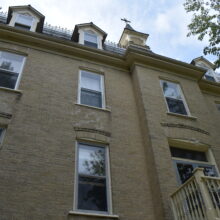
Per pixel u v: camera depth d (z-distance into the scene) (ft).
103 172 26.89
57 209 22.02
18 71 33.12
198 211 20.85
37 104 29.40
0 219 19.90
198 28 36.11
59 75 34.32
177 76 42.24
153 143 29.30
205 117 37.47
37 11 43.34
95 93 35.63
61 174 24.47
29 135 26.17
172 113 34.65
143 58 40.37
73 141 27.71
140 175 27.53
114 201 24.45
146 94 35.42
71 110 30.68
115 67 40.11
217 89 46.80
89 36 45.62
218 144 34.17
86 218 22.27
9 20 41.91
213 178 21.25
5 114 27.09
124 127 31.76
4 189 21.63
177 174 28.45
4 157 23.65
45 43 37.47
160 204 24.34
